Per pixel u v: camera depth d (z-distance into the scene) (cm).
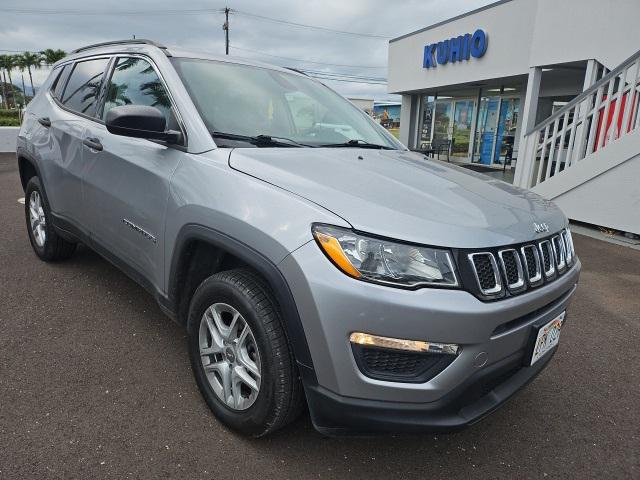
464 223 196
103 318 341
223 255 239
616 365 330
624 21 858
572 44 958
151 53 305
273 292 205
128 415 242
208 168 237
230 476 209
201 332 243
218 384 240
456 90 1639
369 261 181
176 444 225
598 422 267
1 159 1273
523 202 243
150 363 289
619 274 521
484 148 1587
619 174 662
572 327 388
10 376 268
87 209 335
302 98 332
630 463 236
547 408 278
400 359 185
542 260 215
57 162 370
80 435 226
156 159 266
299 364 196
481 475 222
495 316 186
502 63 1248
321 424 199
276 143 270
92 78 366
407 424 186
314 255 186
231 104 283
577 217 723
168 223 250
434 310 177
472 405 201
